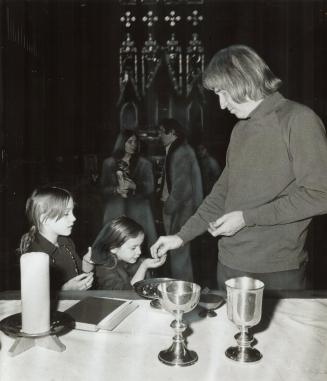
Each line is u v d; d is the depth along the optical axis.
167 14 4.84
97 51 4.80
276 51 4.67
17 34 3.92
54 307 1.07
